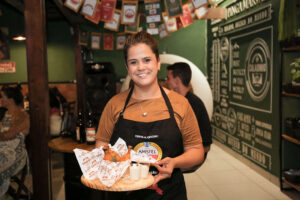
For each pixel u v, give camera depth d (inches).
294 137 127.6
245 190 140.0
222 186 145.8
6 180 83.7
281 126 133.3
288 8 120.1
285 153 140.1
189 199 130.9
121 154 47.0
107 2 142.3
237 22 185.9
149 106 49.7
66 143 110.2
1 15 243.9
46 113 97.3
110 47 221.5
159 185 50.1
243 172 166.4
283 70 136.6
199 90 189.2
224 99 215.0
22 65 250.1
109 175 44.7
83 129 111.3
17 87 203.3
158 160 48.3
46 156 98.0
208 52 247.3
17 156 93.6
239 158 189.5
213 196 133.8
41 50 95.0
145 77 47.4
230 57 201.3
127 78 201.3
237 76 190.9
